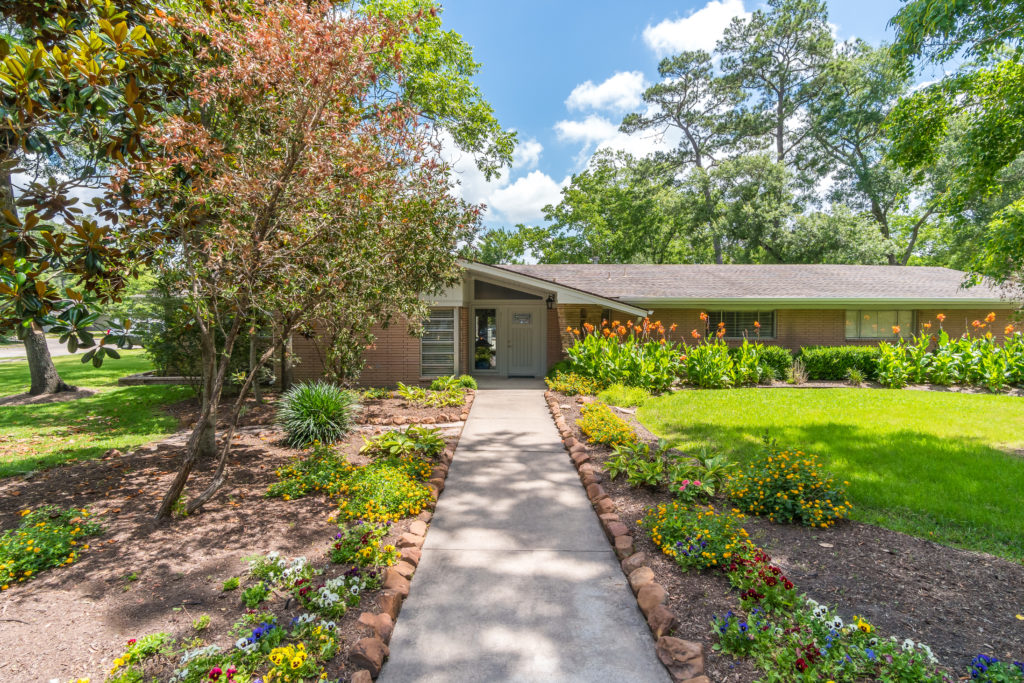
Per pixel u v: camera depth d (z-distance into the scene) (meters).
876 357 14.20
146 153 4.92
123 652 2.84
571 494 5.45
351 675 2.61
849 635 2.80
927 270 18.28
